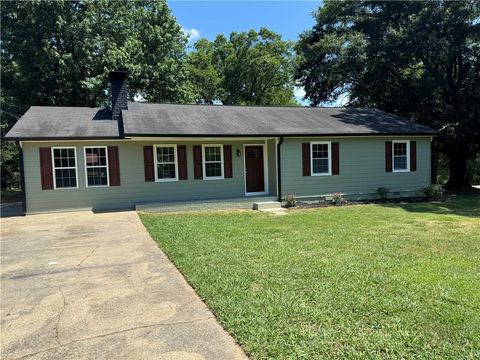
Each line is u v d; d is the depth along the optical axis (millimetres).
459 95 17500
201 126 11867
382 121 15102
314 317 3230
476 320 3152
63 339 2980
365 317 3232
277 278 4320
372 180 13852
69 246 6395
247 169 13250
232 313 3346
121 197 11547
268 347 2736
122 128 11664
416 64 18781
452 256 5359
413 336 2879
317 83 22062
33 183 10688
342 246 6055
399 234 7098
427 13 16562
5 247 6438
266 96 35156
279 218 9547
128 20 20609
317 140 12984
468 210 10805
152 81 20438
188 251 5715
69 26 18469
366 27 19875
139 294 3959
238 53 34531
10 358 2705
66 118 12164
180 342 2877
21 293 4082
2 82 19359
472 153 18812
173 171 12156
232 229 7730
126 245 6355
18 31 18359
